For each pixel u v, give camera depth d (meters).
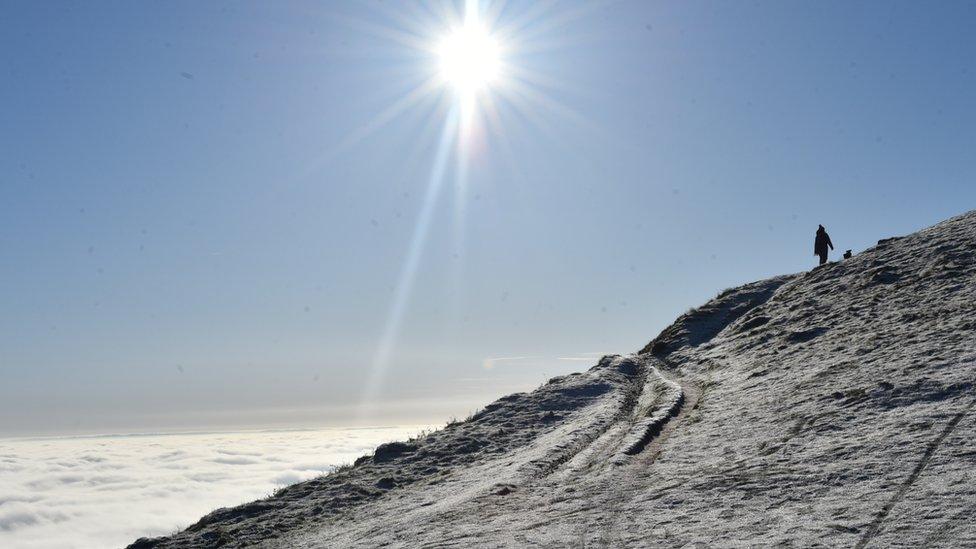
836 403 13.62
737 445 13.03
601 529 9.71
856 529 7.87
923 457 9.70
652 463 13.37
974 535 7.07
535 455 16.38
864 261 29.44
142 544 16.23
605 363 31.55
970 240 25.75
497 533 10.48
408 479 18.25
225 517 17.58
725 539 8.34
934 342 15.74
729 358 24.33
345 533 13.51
